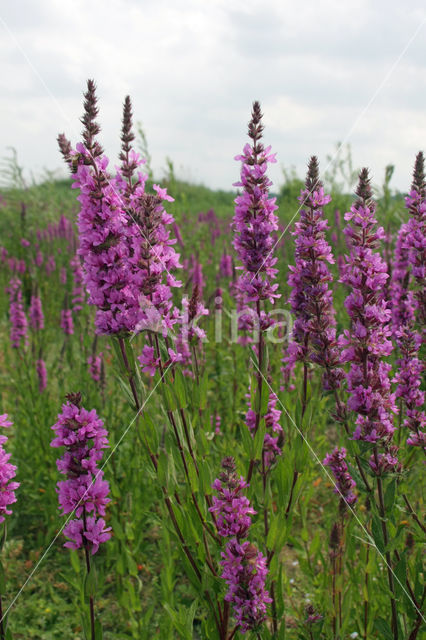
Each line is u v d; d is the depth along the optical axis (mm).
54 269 11492
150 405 4137
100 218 2609
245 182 2850
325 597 3121
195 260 7613
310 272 2828
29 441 5297
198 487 2818
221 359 6191
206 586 2648
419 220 3020
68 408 2373
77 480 2365
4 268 12586
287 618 3850
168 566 3256
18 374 6051
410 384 2988
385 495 2617
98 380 5449
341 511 3053
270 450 3252
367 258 2518
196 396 3271
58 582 4242
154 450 2752
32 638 3727
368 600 3051
